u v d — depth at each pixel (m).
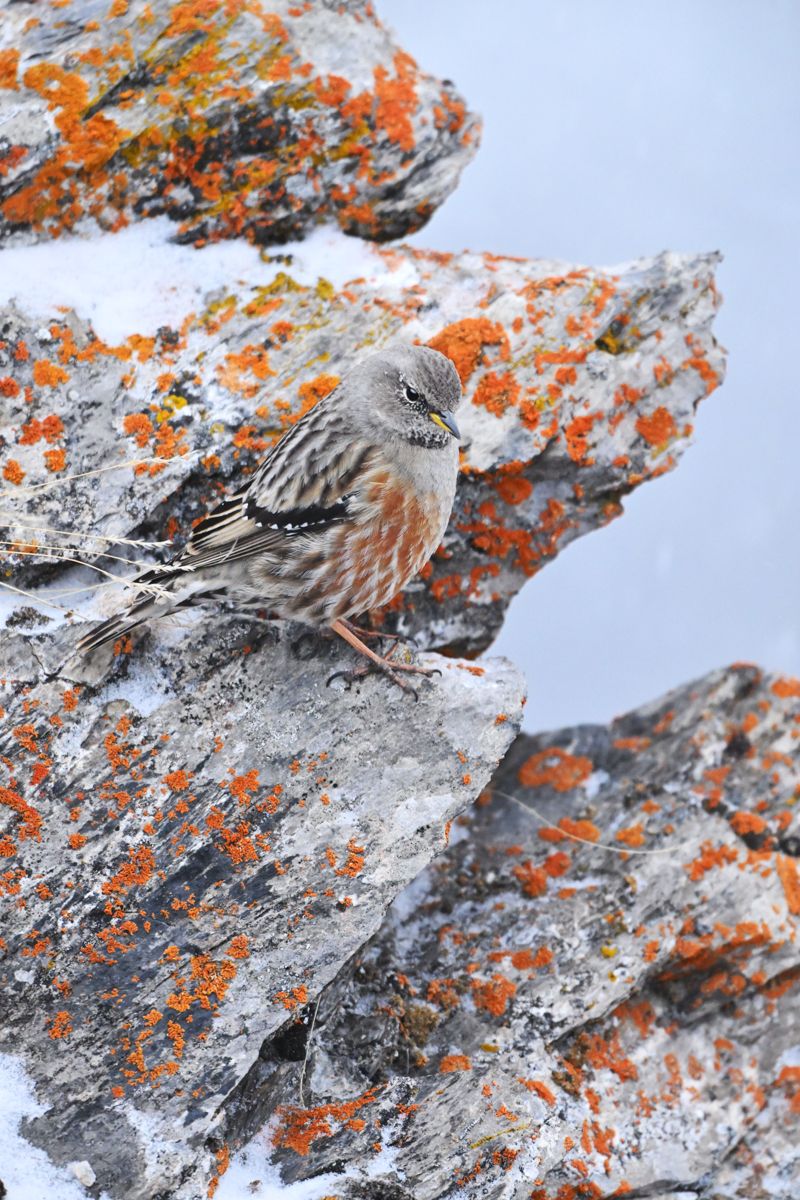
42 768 9.67
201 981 9.32
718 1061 11.39
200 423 11.09
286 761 10.05
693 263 12.45
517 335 11.86
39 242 11.73
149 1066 9.06
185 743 10.00
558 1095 10.38
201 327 11.61
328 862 9.75
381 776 10.09
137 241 11.99
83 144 11.59
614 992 10.89
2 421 10.71
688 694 13.53
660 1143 10.70
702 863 11.72
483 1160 9.64
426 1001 10.73
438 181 12.91
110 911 9.38
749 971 11.55
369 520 10.30
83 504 10.65
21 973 9.15
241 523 10.17
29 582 10.52
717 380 12.39
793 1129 11.15
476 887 11.89
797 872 11.96
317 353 11.61
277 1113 9.59
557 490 11.98
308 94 12.19
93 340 11.24
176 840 9.65
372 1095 9.73
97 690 10.02
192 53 11.99
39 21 11.87
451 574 12.01
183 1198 8.80
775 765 12.79
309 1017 9.59
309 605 10.48
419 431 10.45
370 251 12.62
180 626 10.47
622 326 12.20
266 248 12.37
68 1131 8.83
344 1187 9.22
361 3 12.98
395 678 10.41
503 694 10.48
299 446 10.35
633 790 12.57
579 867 11.95
